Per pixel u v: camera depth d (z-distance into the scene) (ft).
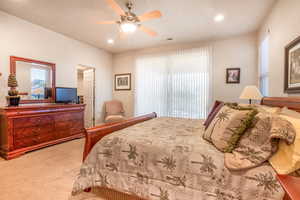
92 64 15.30
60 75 12.27
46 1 7.93
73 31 11.77
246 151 3.83
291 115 4.17
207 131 5.21
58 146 10.36
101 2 8.02
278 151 3.49
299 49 5.70
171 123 8.08
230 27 10.91
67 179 6.43
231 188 3.46
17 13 9.16
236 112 4.60
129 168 4.58
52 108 10.19
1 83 9.00
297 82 5.85
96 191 5.47
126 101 17.31
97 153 5.04
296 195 2.20
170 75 14.79
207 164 3.80
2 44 9.01
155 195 4.16
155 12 7.11
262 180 3.27
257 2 7.95
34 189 5.74
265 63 9.93
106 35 12.55
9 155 8.13
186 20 9.91
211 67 13.29
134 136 5.32
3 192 5.55
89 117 16.48
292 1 6.32
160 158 4.28
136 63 16.39
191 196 3.79
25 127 8.80
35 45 10.59
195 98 13.87
